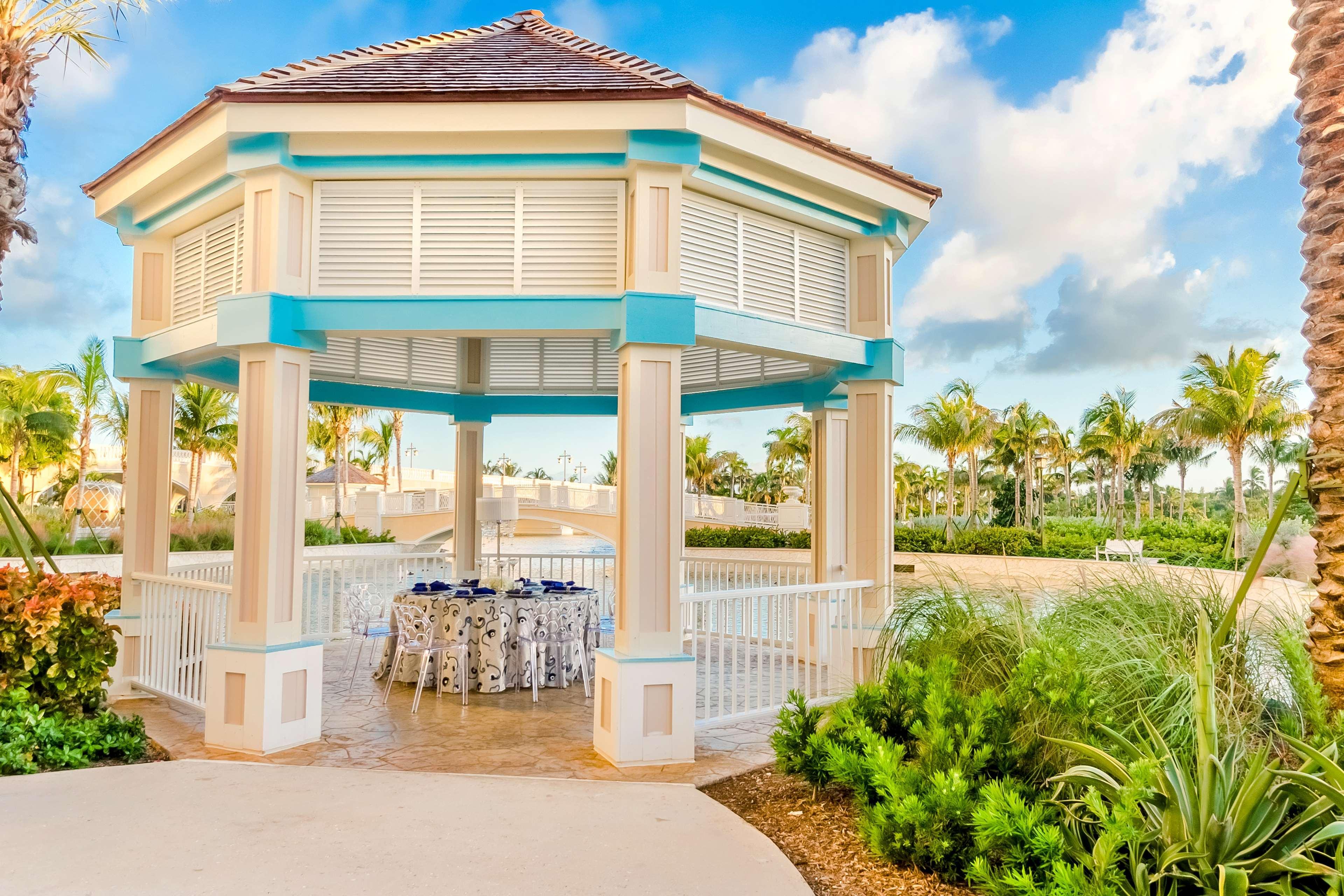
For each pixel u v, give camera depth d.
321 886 3.06
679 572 5.19
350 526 28.25
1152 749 3.26
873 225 6.57
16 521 19.05
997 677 4.34
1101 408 34.62
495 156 5.22
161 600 6.53
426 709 6.39
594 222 5.41
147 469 6.86
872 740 3.84
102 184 6.57
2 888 2.96
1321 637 3.87
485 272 5.39
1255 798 2.71
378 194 5.45
